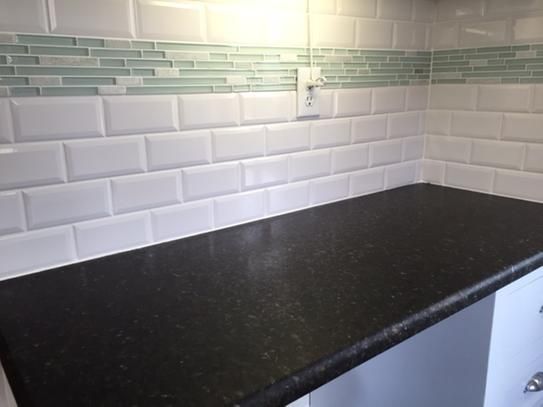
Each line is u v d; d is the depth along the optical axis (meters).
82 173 0.89
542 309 1.00
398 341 0.67
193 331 0.67
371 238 1.05
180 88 0.98
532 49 1.23
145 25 0.90
